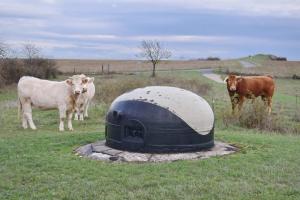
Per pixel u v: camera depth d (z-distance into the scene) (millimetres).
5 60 43344
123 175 9156
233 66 94000
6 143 12672
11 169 9719
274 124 18641
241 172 9438
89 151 11156
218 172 9430
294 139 14602
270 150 11742
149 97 10836
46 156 10852
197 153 10859
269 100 23109
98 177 9055
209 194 8070
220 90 38750
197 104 11141
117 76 52406
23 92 16312
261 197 7957
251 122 18719
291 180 9016
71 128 16375
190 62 115000
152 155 10508
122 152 10742
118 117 10844
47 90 16000
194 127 10828
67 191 8211
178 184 8625
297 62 119625
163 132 10539
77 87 15672
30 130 16172
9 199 7891
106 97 27266
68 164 10016
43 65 48406
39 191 8289
